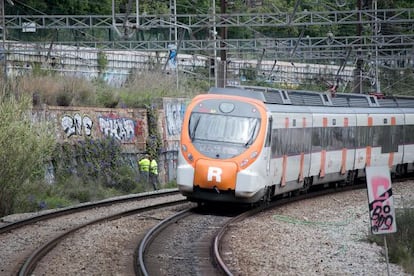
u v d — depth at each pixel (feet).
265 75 449.06
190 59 403.75
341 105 251.80
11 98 200.44
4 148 191.01
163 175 302.86
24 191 208.74
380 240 148.56
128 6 272.92
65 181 246.06
